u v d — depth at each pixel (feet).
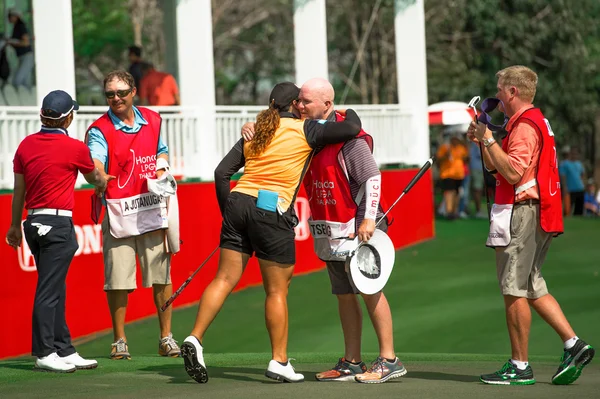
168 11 176.04
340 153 58.34
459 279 136.77
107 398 53.52
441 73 326.65
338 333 107.45
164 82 146.20
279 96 59.31
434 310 116.88
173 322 114.11
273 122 58.23
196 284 127.03
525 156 57.82
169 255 77.15
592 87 345.51
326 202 59.31
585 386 57.93
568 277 134.62
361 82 360.07
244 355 77.71
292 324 112.68
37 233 64.90
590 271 138.72
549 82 326.85
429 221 179.01
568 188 228.43
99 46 364.17
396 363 60.13
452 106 209.67
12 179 107.34
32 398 54.34
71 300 106.52
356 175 58.29
